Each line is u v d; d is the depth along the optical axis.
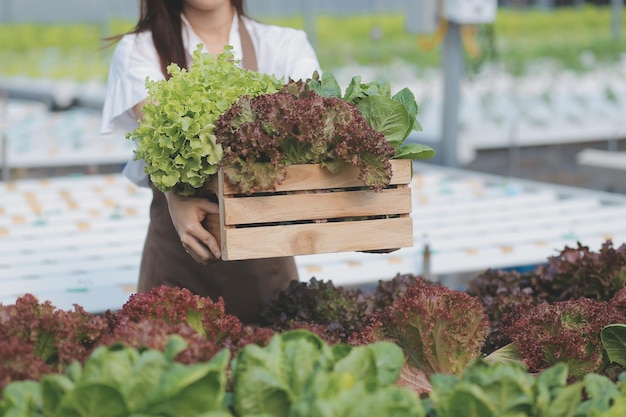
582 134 10.45
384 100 2.86
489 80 15.65
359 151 2.72
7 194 6.43
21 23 23.92
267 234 2.78
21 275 4.40
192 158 2.80
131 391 1.94
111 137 9.62
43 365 2.21
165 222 3.48
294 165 2.77
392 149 2.75
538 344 2.83
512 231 5.21
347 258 4.73
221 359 1.99
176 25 3.51
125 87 3.37
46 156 8.30
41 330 2.43
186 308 2.65
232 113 2.73
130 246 5.02
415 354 2.82
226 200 2.74
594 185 10.15
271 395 2.00
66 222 5.58
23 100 14.66
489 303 3.53
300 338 2.20
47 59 20.97
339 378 1.94
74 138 9.58
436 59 18.78
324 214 2.82
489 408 1.93
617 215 5.62
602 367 2.87
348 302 3.38
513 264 4.53
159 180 2.86
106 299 4.03
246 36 3.62
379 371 2.14
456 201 6.16
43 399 1.94
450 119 8.74
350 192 2.83
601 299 3.58
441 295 2.80
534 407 2.03
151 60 3.46
